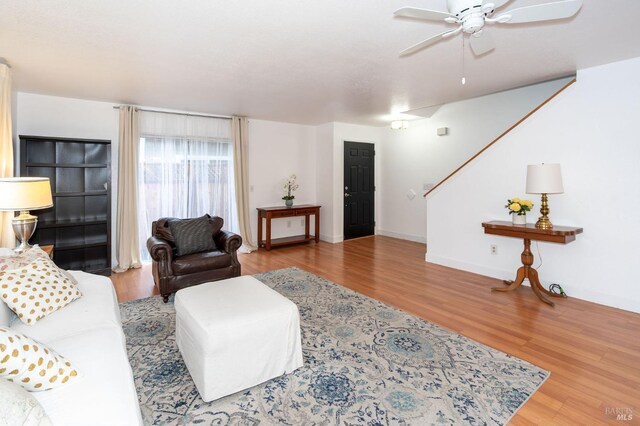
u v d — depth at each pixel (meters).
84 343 1.64
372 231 7.11
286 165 6.34
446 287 3.78
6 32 2.41
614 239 3.17
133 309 3.17
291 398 1.89
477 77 3.58
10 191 2.65
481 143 5.26
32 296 1.91
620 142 3.10
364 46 2.72
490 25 2.35
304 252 5.60
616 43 2.70
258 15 2.19
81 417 1.13
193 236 3.70
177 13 2.16
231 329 1.88
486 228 3.72
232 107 4.90
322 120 6.10
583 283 3.38
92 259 4.32
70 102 4.25
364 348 2.43
